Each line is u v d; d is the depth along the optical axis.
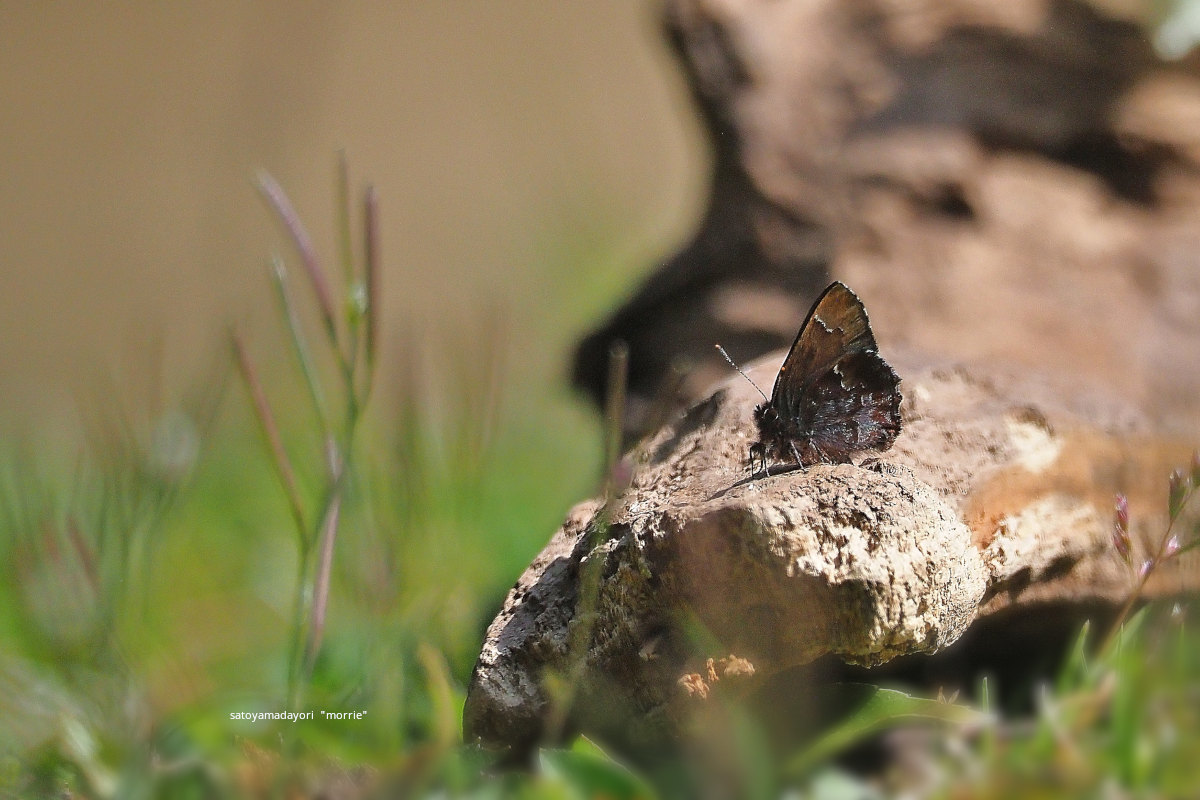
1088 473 1.87
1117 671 1.84
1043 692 1.84
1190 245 1.94
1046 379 1.89
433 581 1.89
